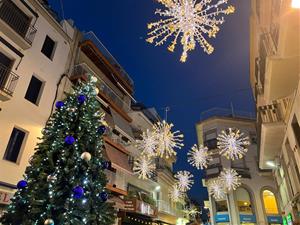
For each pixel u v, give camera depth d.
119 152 20.91
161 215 27.00
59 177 6.10
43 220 5.53
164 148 9.27
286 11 7.52
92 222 6.12
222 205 29.42
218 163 31.48
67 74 16.33
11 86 12.17
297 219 15.20
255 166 30.61
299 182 13.09
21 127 12.38
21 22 13.19
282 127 13.05
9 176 11.17
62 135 6.86
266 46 11.73
